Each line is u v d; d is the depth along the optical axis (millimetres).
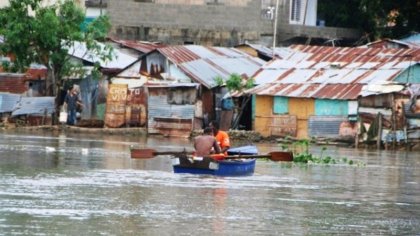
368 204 75500
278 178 90250
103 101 156500
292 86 148750
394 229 64688
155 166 96750
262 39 178375
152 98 151875
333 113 143250
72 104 154875
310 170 100125
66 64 154375
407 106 138500
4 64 156625
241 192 78500
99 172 89062
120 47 163250
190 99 150625
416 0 180500
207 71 156375
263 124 149250
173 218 64688
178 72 155500
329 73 150250
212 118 154375
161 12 176250
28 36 151625
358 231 63531
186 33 176750
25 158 99688
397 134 138625
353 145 141375
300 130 146125
